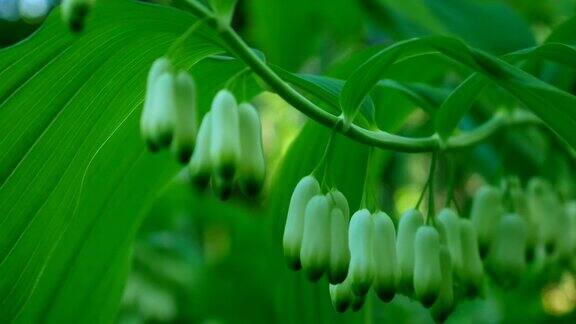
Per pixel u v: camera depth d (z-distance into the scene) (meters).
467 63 0.31
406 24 0.46
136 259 0.69
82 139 0.33
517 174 0.43
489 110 0.42
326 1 0.57
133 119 0.34
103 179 0.35
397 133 0.42
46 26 0.31
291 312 0.38
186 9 0.29
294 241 0.31
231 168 0.28
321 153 0.37
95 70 0.32
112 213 0.36
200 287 0.68
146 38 0.32
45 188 0.33
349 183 0.37
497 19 0.43
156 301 0.67
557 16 0.60
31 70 0.31
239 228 0.69
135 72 0.32
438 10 0.44
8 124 0.32
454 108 0.33
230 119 0.28
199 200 0.71
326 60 0.73
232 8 0.29
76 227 0.35
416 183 0.84
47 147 0.33
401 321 0.63
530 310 0.51
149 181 0.36
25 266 0.34
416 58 0.39
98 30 0.31
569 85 0.40
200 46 0.32
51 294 0.35
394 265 0.31
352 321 0.39
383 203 0.79
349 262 0.31
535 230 0.38
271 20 0.59
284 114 0.84
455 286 0.34
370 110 0.33
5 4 1.08
